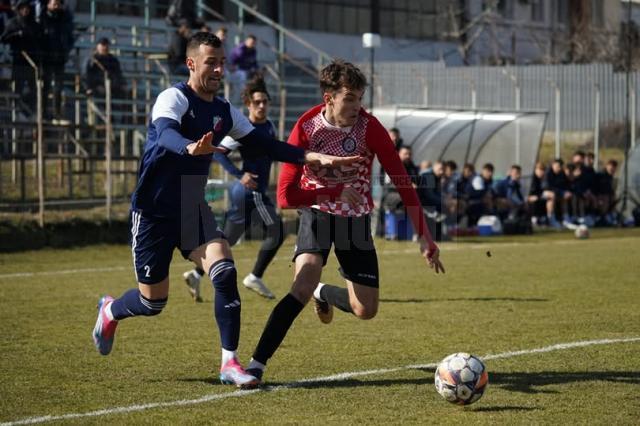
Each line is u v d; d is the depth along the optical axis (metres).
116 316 16.83
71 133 50.62
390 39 102.44
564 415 13.84
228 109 16.20
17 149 47.50
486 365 17.48
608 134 76.69
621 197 60.41
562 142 78.31
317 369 17.17
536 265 36.56
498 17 106.00
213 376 16.69
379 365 17.56
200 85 15.79
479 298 27.03
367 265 16.64
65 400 14.89
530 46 110.62
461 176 53.12
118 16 73.69
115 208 47.50
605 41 101.56
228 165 26.05
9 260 38.34
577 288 29.34
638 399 14.81
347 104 15.84
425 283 30.83
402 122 57.34
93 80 51.56
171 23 60.06
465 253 42.00
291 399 14.89
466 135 59.22
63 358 18.31
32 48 48.78
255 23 88.00
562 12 114.44
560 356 18.36
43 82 47.88
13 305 25.78
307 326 22.00
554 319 23.06
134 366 17.55
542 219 57.12
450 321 22.77
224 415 13.91
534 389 15.50
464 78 78.31
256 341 20.38
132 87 54.47
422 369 17.20
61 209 46.03
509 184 53.78
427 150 58.84
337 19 98.00
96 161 51.75
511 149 59.28
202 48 15.63
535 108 78.88
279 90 60.53
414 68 78.25
